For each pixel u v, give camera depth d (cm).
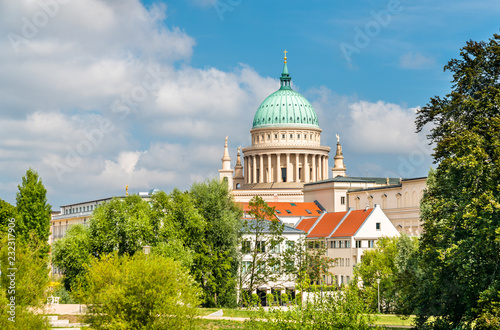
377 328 4725
